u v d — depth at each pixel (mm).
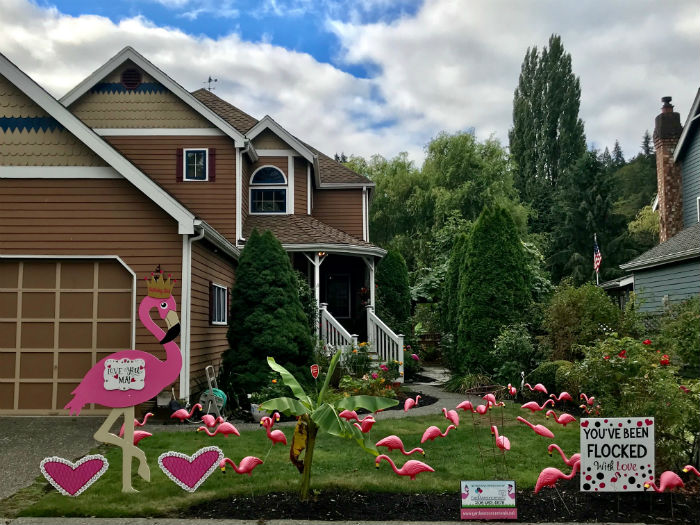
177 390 9984
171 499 5363
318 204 19609
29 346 10047
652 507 5203
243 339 10875
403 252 33062
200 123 15391
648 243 38906
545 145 53531
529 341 12398
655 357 7395
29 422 9352
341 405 5277
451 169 33938
